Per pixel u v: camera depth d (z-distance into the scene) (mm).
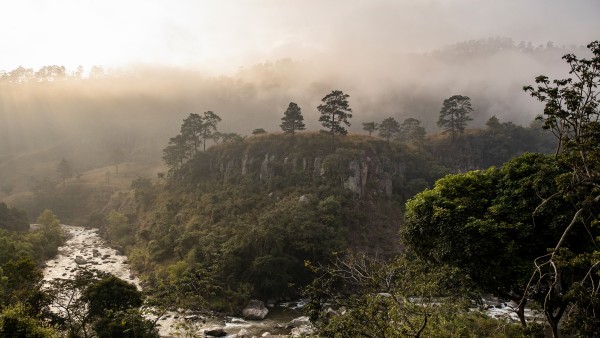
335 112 88125
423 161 98875
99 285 32594
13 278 33812
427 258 23172
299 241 55844
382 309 15594
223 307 46500
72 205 127000
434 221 21828
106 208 118562
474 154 116188
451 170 102812
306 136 92562
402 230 24906
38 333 21875
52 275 59500
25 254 59156
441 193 22828
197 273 34625
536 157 21047
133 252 71438
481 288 20453
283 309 47688
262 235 53062
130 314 27609
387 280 16828
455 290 17641
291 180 79375
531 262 18391
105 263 69812
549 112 17406
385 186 82750
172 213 81438
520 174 20500
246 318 44469
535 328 17641
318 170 80375
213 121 111875
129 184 145875
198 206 78062
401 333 15133
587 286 16781
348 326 15086
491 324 26469
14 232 72750
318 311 17094
